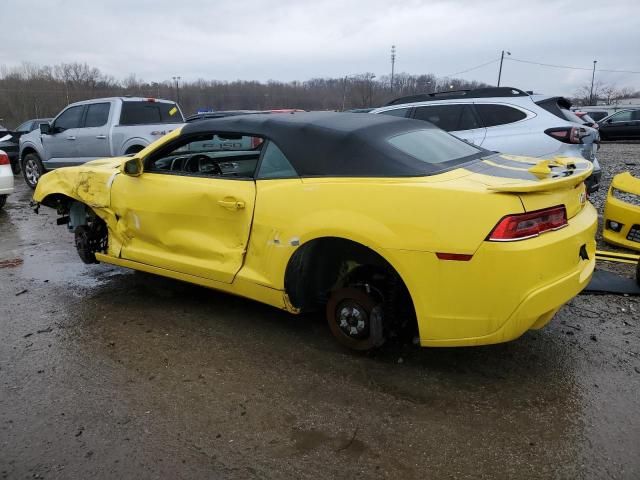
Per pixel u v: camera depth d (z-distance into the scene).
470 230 2.65
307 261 3.30
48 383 3.10
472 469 2.36
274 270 3.33
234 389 3.02
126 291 4.57
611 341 3.47
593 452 2.44
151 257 4.06
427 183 2.84
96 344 3.59
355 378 3.11
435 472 2.34
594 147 6.82
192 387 3.04
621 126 23.22
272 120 3.53
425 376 3.12
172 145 3.97
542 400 2.85
